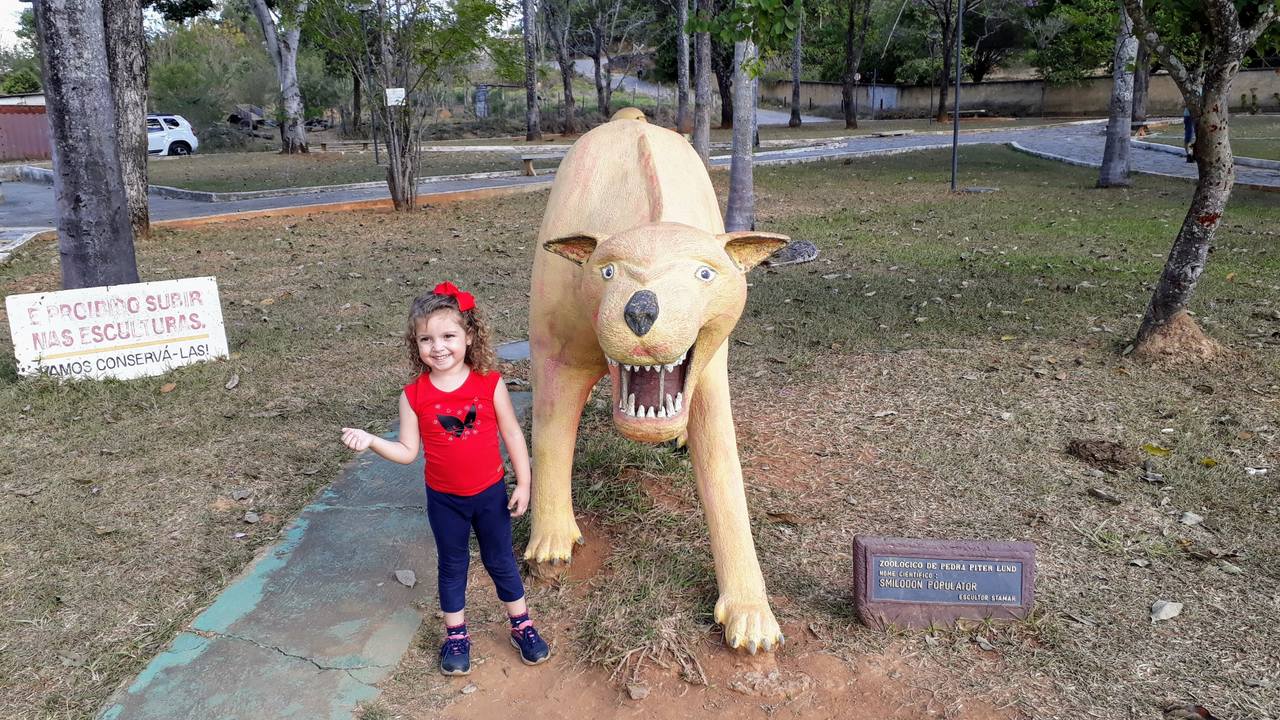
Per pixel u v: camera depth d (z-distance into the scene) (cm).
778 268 984
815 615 354
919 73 5028
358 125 4284
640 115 405
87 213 691
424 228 1340
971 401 570
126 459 508
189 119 4038
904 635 341
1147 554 393
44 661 334
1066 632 339
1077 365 632
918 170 1988
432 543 414
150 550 412
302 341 729
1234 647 329
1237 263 915
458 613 327
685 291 264
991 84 4812
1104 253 1002
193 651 337
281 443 531
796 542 407
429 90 1600
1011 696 307
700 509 434
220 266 1049
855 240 1137
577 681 322
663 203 320
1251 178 1667
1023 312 770
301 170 2444
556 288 341
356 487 472
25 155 3266
